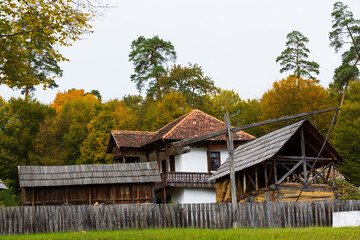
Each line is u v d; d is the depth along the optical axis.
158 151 45.78
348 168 50.59
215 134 26.75
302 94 59.50
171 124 49.69
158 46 77.25
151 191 36.78
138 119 72.75
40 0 18.31
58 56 19.75
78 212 24.95
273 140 31.66
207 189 44.41
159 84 75.81
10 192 45.38
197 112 48.78
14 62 18.91
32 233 24.39
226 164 36.66
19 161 58.62
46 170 35.56
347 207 26.44
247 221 24.81
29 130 62.50
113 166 36.81
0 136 58.16
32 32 18.80
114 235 20.44
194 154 44.62
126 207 25.25
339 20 65.12
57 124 63.34
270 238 18.14
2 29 18.33
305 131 31.61
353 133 51.25
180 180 43.16
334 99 67.00
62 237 20.53
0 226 24.16
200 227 25.17
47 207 24.80
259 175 35.59
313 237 18.16
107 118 60.06
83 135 62.31
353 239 17.19
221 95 73.19
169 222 25.30
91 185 35.69
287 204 25.33
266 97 62.09
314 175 33.56
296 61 68.44
